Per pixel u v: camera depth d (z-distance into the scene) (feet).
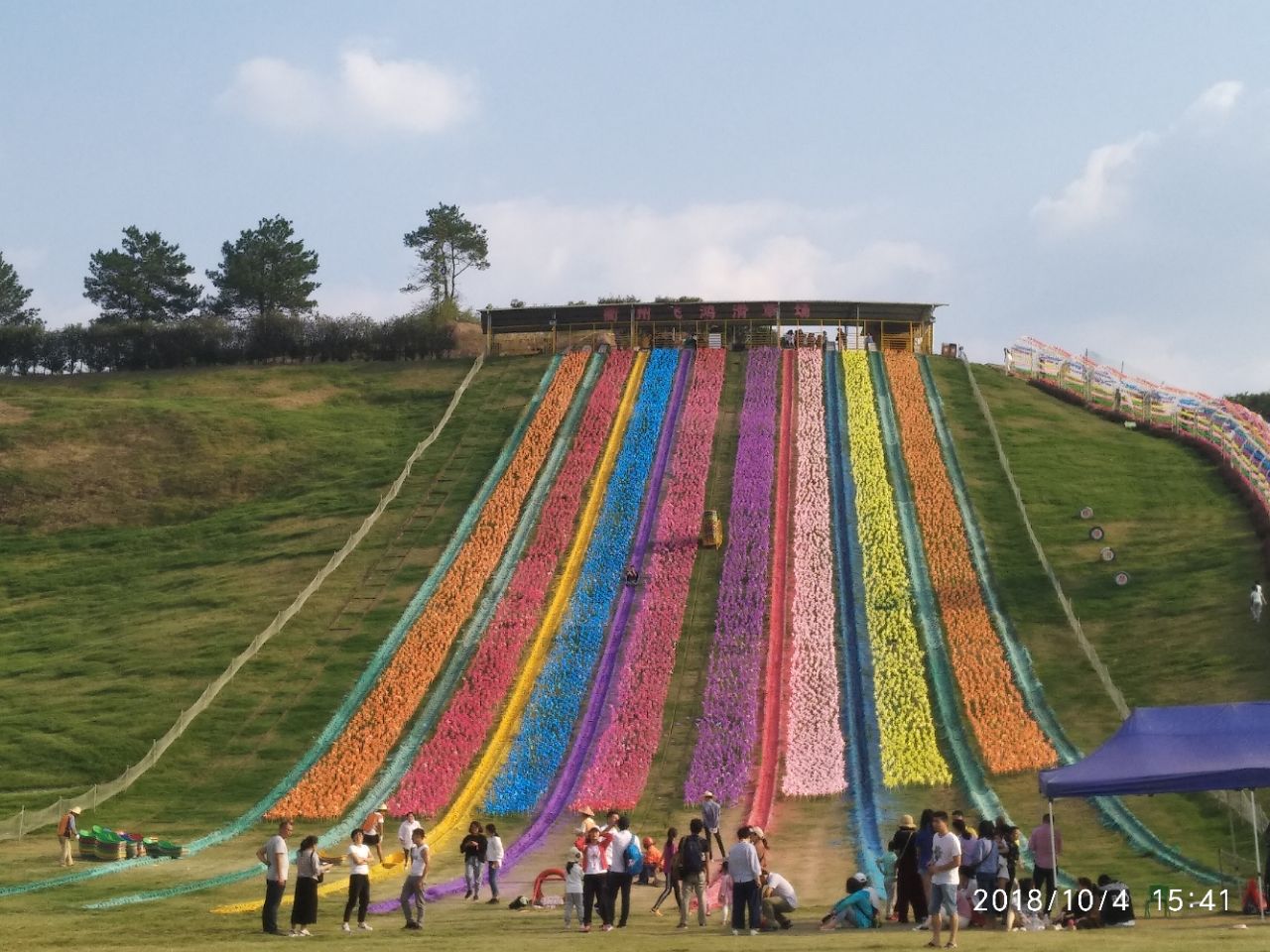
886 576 281.54
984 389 392.68
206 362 488.85
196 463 374.63
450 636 271.90
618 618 274.36
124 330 486.79
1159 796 189.67
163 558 327.06
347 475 360.89
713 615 272.10
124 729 243.81
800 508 314.55
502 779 220.64
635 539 305.73
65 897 160.04
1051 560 287.07
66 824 186.70
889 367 401.70
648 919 137.39
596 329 438.40
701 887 131.03
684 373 398.62
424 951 106.73
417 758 230.27
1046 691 234.58
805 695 240.12
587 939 115.96
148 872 179.42
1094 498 316.81
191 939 122.01
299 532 329.52
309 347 483.51
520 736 234.99
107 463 376.89
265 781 226.99
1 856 192.54
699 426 362.33
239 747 238.89
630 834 134.92
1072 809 190.29
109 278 619.67
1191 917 126.62
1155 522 303.07
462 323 529.45
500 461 353.92
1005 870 124.57
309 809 214.28
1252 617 246.47
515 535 313.32
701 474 335.06
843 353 410.52
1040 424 366.02
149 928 132.67
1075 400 392.47
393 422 397.19
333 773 226.58
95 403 416.46
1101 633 254.88
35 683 265.54
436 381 426.10
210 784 227.61
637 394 386.73
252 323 488.85
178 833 206.59
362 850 132.77
